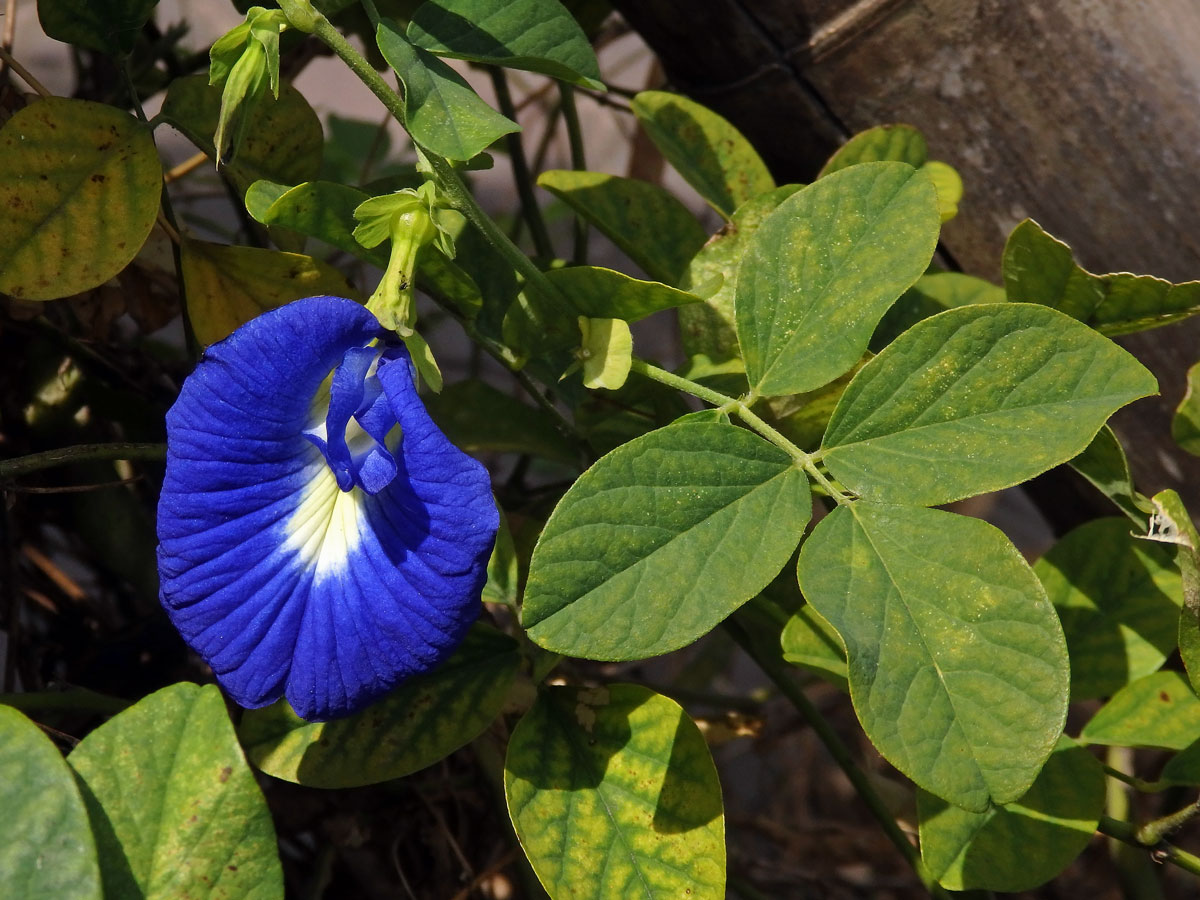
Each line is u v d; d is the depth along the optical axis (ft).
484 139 0.67
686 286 0.82
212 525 0.63
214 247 0.79
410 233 0.68
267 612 0.64
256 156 0.81
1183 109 0.82
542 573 0.62
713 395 0.72
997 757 0.61
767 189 0.89
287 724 0.74
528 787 0.71
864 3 0.83
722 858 0.70
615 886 0.69
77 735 0.94
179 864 0.64
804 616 0.79
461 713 0.75
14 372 0.94
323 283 0.81
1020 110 0.84
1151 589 0.84
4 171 0.74
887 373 0.67
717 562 0.64
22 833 0.61
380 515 0.64
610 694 0.73
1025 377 0.66
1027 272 0.79
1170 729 0.80
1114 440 0.75
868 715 0.61
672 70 0.91
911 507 0.65
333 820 0.94
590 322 0.74
